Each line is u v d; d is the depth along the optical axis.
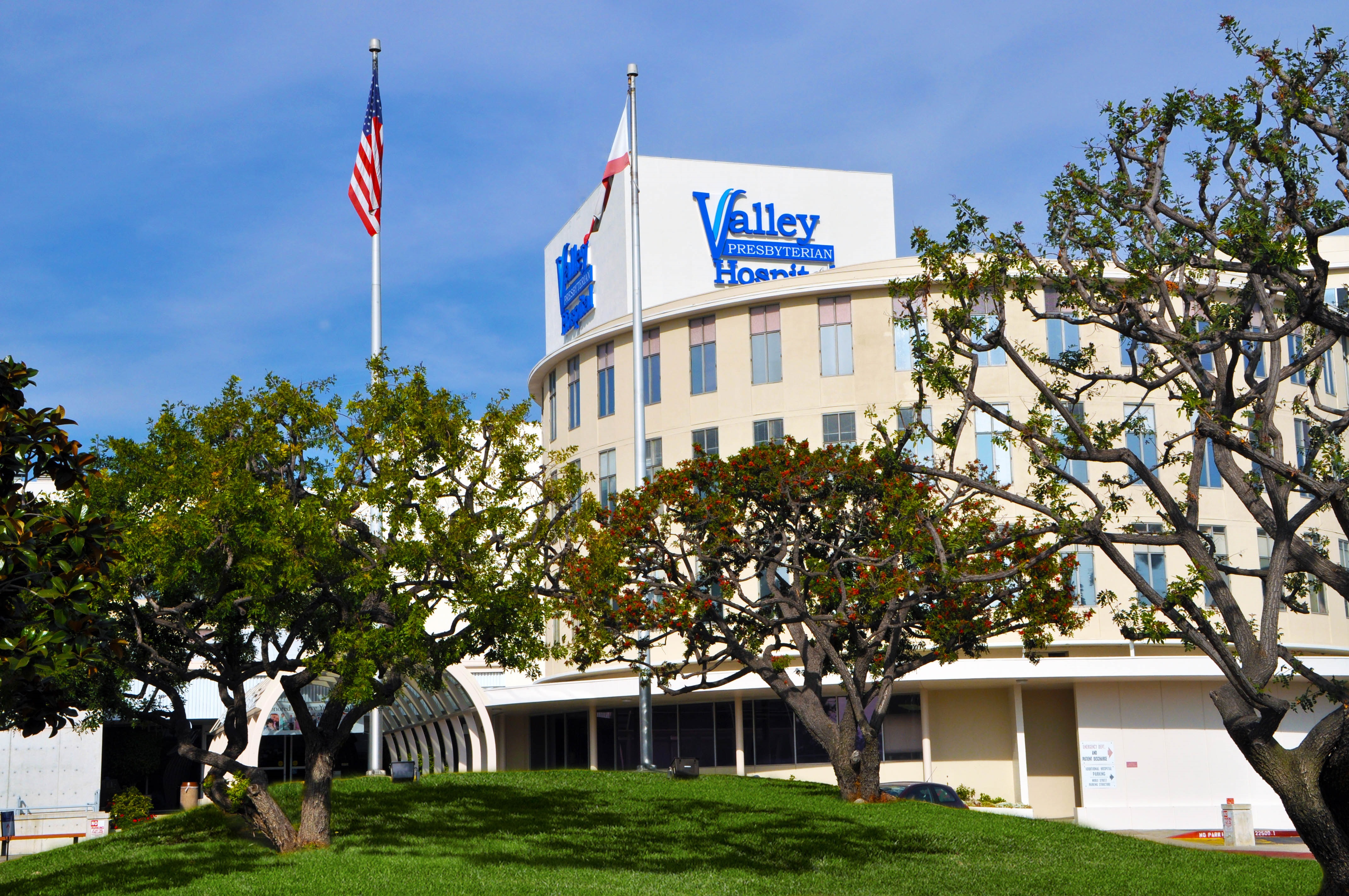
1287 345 43.91
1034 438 18.53
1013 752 45.25
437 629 60.00
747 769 47.09
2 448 12.91
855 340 47.06
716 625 30.30
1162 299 18.78
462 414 22.00
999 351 45.00
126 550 19.09
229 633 21.55
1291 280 17.38
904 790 33.16
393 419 21.83
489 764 45.81
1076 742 45.84
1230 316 18.39
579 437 53.22
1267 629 16.58
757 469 28.34
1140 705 43.38
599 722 51.56
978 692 45.91
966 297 19.55
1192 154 18.45
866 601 28.56
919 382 20.09
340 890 17.91
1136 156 18.80
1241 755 43.16
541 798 29.86
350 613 22.64
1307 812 15.97
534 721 55.12
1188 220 18.55
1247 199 17.86
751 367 48.22
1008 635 43.91
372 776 35.03
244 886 18.34
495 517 20.77
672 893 18.52
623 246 61.09
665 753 49.06
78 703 22.08
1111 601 18.28
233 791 21.72
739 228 62.47
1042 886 20.78
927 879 21.14
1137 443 44.88
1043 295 45.12
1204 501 45.09
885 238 64.38
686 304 49.47
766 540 29.58
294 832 22.03
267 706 49.59
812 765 46.19
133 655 22.66
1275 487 17.25
